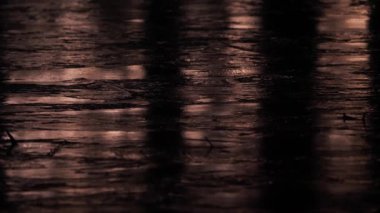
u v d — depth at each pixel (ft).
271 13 135.33
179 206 46.96
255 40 108.17
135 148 58.49
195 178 51.72
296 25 121.49
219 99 73.72
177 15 134.31
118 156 56.59
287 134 61.82
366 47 101.76
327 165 54.13
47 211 46.50
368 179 51.26
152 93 76.48
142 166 54.29
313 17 130.00
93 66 90.68
